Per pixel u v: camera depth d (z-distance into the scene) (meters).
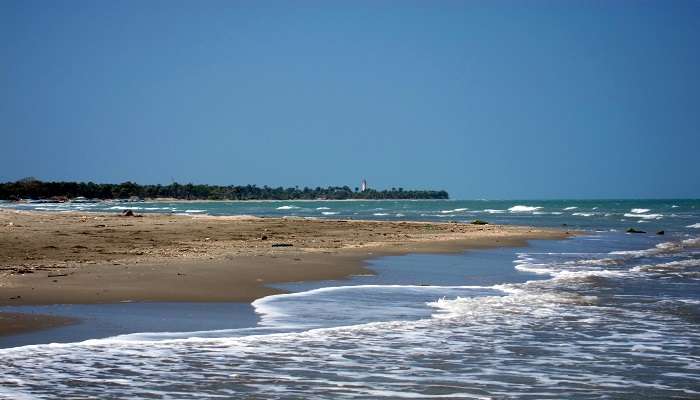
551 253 25.91
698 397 7.15
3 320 10.29
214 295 13.09
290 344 9.33
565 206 136.62
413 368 8.18
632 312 12.30
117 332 9.72
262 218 49.47
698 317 11.83
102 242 24.22
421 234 35.25
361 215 81.31
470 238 32.91
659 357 8.89
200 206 147.75
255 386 7.32
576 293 14.70
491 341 9.76
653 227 50.88
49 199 183.50
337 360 8.50
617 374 8.04
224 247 23.66
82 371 7.75
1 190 178.38
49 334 9.48
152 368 7.95
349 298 13.38
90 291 12.94
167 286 13.81
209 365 8.13
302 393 7.10
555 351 9.18
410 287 15.21
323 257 21.19
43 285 13.46
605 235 38.94
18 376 7.50
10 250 20.30
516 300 13.55
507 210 110.12
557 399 7.05
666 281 16.94
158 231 31.17
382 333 10.17
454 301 13.23
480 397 7.07
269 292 13.78
